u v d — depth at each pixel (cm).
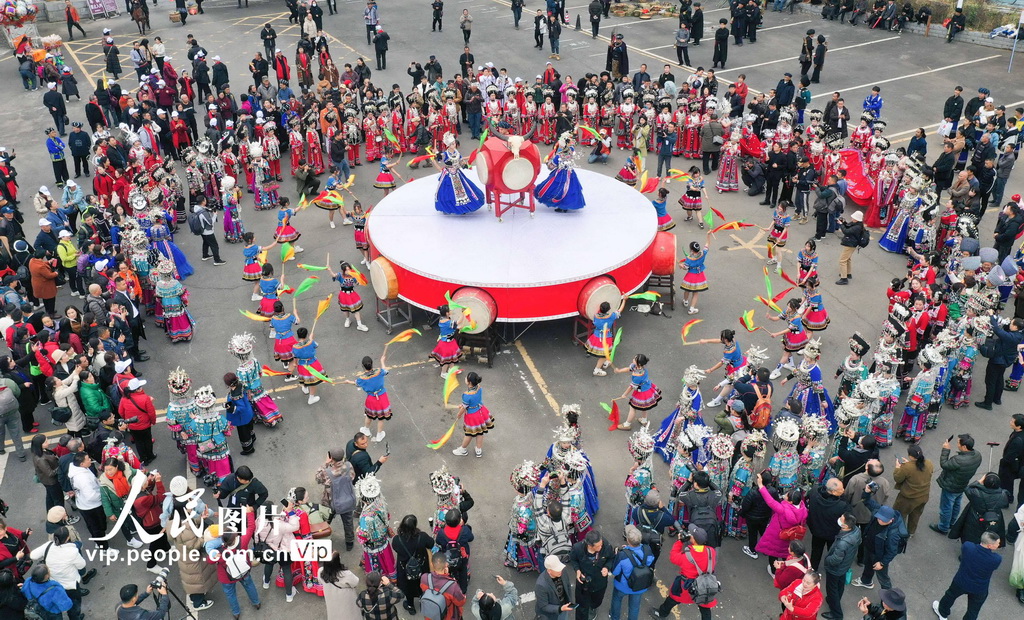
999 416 1625
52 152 2638
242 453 1557
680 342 1867
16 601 1112
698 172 2323
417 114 2831
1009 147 2338
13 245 2050
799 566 1121
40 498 1483
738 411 1386
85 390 1523
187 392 1428
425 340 1894
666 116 2597
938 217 2178
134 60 3519
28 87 3566
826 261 2192
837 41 3956
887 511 1180
